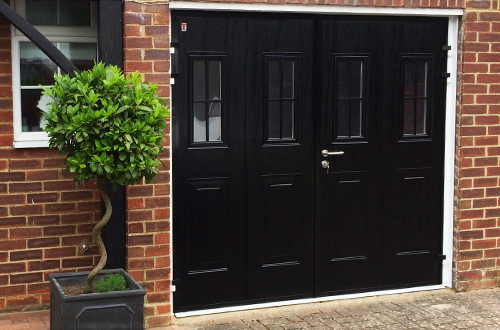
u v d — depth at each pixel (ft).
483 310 17.80
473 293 19.16
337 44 17.99
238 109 17.35
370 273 18.93
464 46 18.57
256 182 17.70
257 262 17.90
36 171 16.99
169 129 16.46
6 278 16.96
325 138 18.16
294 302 18.24
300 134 17.93
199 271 17.46
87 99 12.59
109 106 12.38
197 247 17.39
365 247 18.83
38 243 17.12
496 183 19.24
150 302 16.61
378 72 18.40
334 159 18.31
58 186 17.16
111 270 14.58
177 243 17.19
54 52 14.53
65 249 17.31
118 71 13.66
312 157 18.11
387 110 18.61
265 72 17.47
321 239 18.39
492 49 18.80
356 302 18.44
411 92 18.78
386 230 18.95
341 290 18.71
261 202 17.80
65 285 14.15
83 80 12.86
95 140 12.51
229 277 17.71
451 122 19.04
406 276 19.27
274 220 17.95
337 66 18.08
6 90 16.70
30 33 14.43
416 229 19.24
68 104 12.76
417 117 18.94
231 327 16.67
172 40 16.61
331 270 18.57
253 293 17.95
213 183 17.38
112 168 12.63
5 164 16.76
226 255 17.63
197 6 16.52
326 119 18.11
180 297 17.35
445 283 19.51
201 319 17.20
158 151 13.20
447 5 18.26
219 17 16.96
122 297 13.03
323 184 18.28
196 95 17.04
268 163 17.75
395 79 18.58
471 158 18.93
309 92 17.92
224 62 17.11
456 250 19.20
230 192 17.52
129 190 16.17
